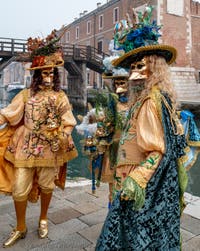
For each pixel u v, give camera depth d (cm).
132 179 164
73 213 353
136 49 185
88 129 306
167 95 183
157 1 2320
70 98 2828
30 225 321
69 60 2503
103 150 296
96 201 393
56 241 288
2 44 2186
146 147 171
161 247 175
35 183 306
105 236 167
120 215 169
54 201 391
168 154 171
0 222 331
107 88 308
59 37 287
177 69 2381
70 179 489
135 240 168
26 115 283
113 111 293
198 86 2456
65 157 302
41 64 279
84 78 2592
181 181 187
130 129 193
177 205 184
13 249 273
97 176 307
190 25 2477
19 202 277
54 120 280
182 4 2430
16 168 278
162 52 191
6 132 291
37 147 279
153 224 172
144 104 179
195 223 325
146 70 190
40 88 288
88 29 3903
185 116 239
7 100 3878
